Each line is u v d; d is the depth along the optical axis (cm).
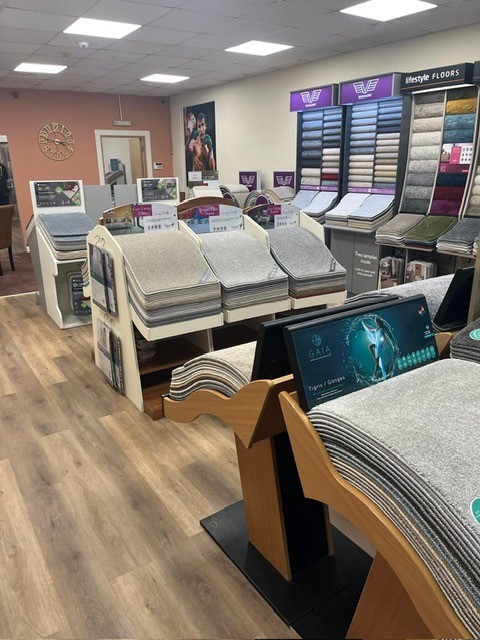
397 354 116
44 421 291
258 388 121
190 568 180
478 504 71
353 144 577
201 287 266
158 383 323
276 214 345
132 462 248
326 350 104
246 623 157
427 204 492
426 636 108
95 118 1043
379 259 529
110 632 155
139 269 264
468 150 449
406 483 76
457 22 528
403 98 495
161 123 1128
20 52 668
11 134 963
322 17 516
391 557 79
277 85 812
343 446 87
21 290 606
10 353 400
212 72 816
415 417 86
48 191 465
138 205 296
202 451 258
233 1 468
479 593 66
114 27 555
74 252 423
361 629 124
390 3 471
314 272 307
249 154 911
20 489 227
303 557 171
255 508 176
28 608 164
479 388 96
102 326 328
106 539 195
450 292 146
